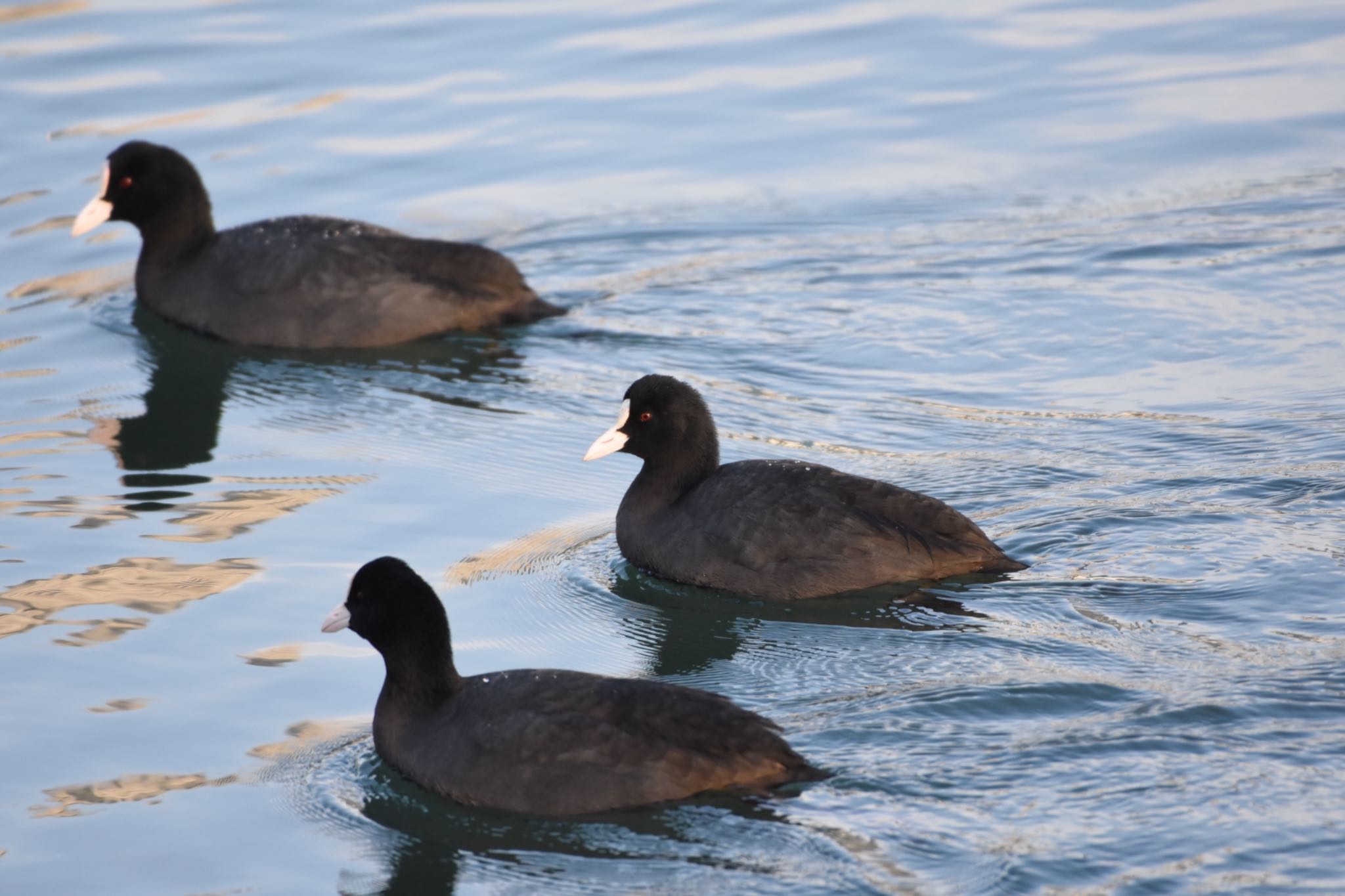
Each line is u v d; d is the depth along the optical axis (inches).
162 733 476.4
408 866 413.1
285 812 438.6
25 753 464.8
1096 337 775.1
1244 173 947.3
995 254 873.5
